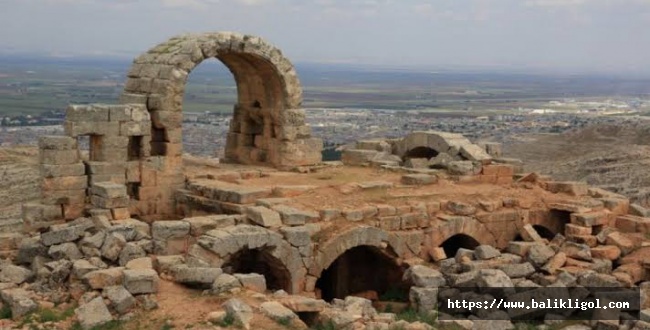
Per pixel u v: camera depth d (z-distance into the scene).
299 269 28.17
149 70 34.84
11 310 21.88
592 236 33.28
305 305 22.23
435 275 26.89
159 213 33.97
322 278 33.75
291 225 28.69
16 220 36.34
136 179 33.25
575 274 27.97
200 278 23.06
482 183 38.53
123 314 21.03
